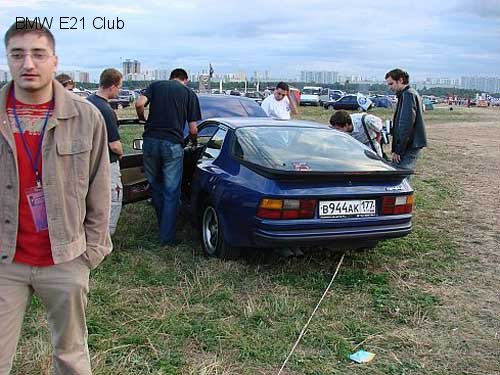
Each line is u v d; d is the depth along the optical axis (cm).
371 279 491
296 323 394
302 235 450
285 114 979
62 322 252
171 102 561
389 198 480
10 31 221
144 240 586
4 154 227
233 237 486
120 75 524
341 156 514
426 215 742
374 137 666
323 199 455
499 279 508
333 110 4384
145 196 611
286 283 472
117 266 501
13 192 229
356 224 466
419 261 545
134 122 645
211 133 584
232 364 338
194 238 601
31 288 248
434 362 353
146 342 359
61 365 260
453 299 457
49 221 233
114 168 532
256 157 492
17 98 230
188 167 604
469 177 1128
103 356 333
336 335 379
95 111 242
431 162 1371
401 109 680
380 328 397
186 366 331
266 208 447
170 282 465
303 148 518
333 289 466
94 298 423
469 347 374
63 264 241
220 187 498
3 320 236
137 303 420
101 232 251
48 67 225
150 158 570
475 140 2119
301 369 337
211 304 423
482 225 698
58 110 230
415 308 431
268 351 355
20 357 330
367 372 338
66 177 235
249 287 460
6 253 232
